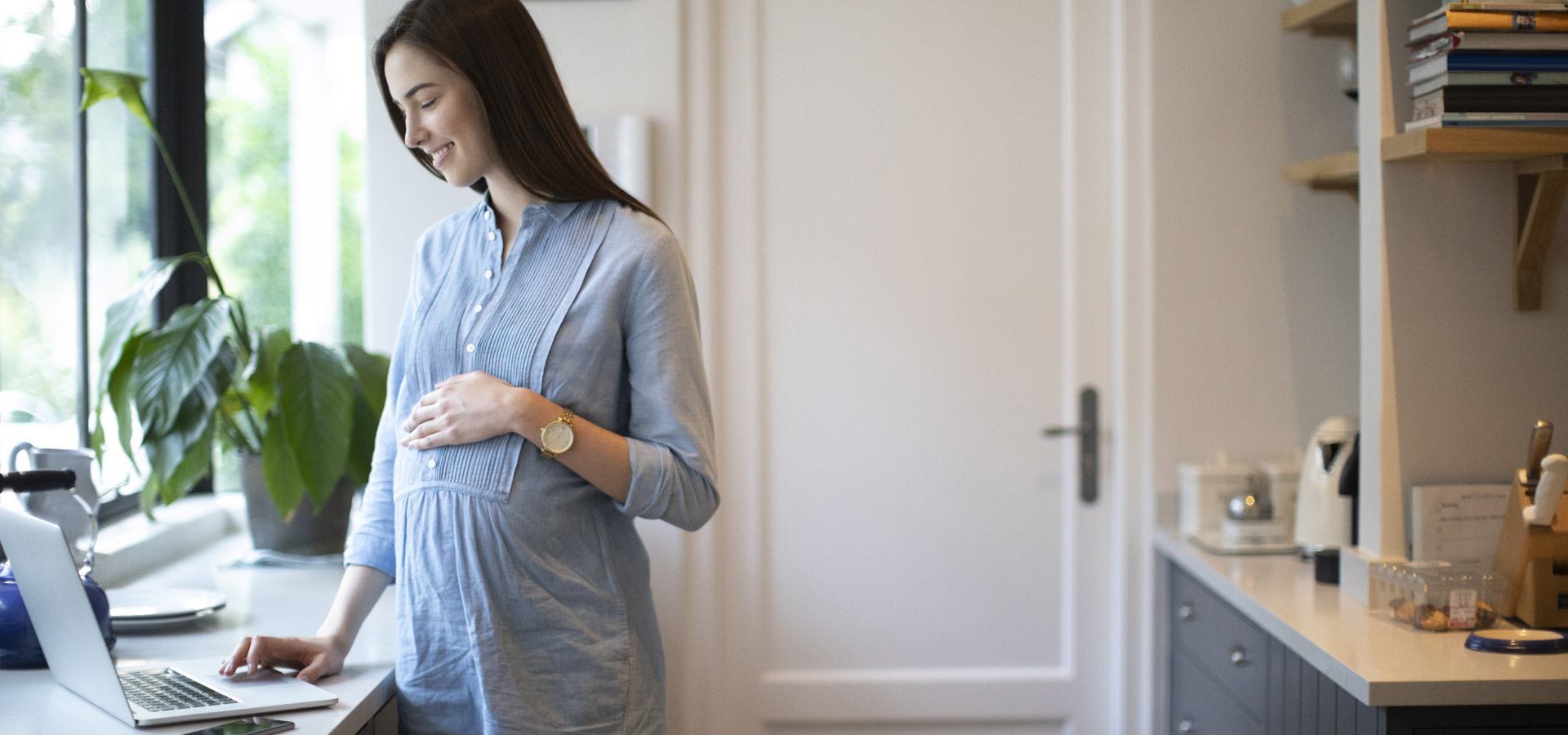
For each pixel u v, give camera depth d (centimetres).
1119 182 260
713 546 261
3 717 133
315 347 216
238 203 339
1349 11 231
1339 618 186
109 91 212
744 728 268
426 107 148
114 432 246
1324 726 174
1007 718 270
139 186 264
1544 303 192
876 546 267
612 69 254
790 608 268
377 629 178
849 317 264
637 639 153
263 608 191
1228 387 259
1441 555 191
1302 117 256
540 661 148
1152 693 263
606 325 149
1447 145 176
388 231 251
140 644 169
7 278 207
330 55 398
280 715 135
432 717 150
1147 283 258
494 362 149
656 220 155
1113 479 266
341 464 210
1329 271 257
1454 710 156
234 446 228
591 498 151
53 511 165
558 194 152
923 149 262
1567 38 175
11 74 209
